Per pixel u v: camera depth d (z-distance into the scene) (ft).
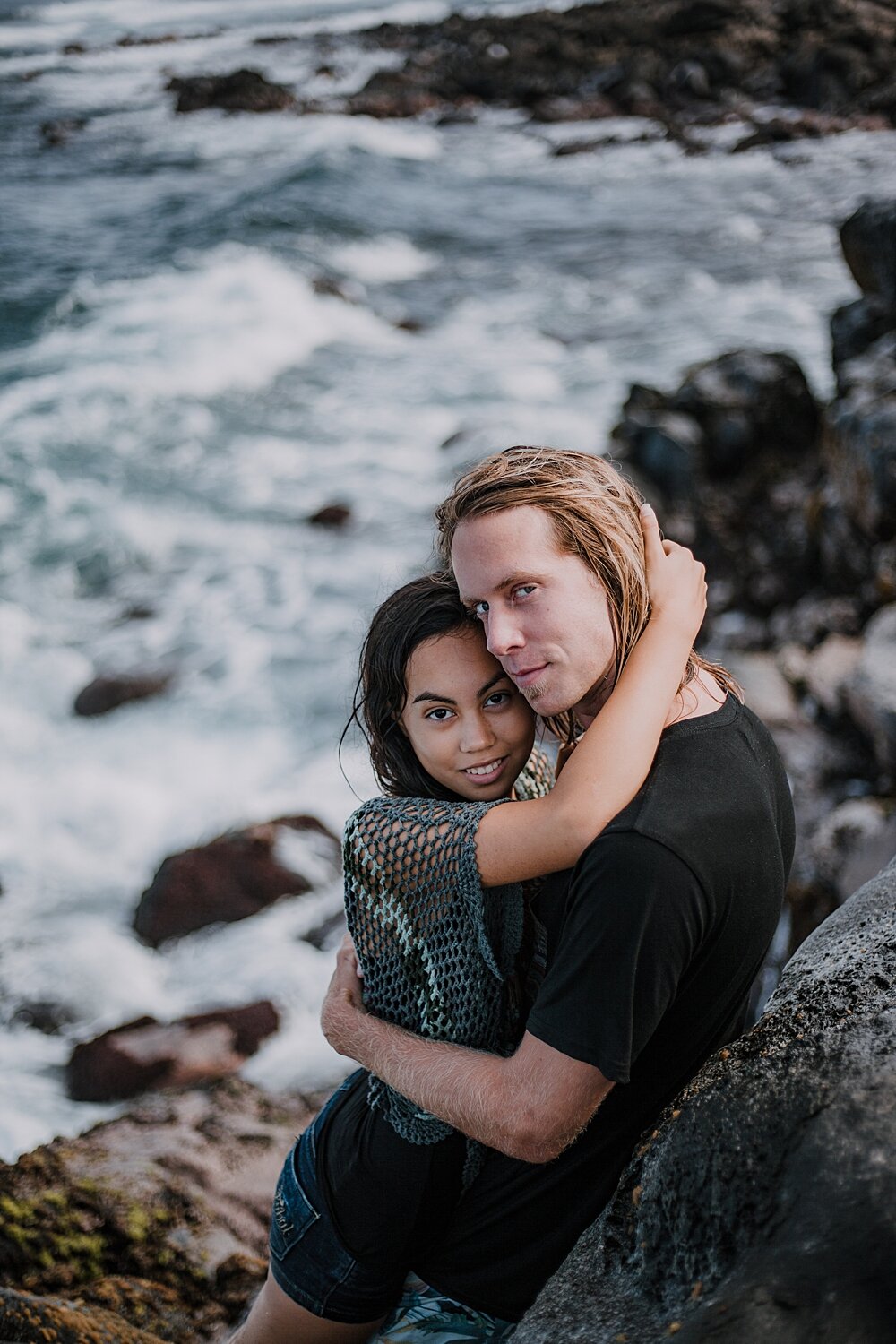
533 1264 6.64
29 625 34.50
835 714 21.90
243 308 60.54
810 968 6.76
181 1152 13.06
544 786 7.65
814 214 73.56
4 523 39.88
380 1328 7.20
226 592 35.70
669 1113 6.09
